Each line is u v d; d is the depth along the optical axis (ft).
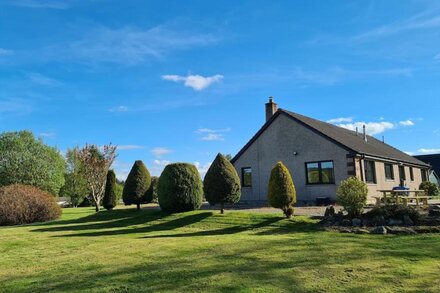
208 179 51.37
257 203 79.97
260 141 86.12
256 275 20.97
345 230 36.17
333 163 75.82
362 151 77.46
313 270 21.76
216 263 24.00
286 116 82.89
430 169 131.95
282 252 26.68
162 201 54.90
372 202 73.97
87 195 147.33
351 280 19.83
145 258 26.63
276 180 45.09
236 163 89.10
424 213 41.04
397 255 25.08
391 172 93.40
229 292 18.24
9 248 35.83
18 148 131.13
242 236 35.94
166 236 39.73
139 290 19.10
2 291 20.13
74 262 26.76
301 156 80.02
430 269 21.58
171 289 19.02
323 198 72.28
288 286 18.98
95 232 45.91
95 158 106.22
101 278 21.67
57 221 61.98
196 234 40.73
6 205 62.64
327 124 100.07
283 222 42.93
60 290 19.72
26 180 127.44
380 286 18.81
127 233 44.11
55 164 136.26
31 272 24.50
